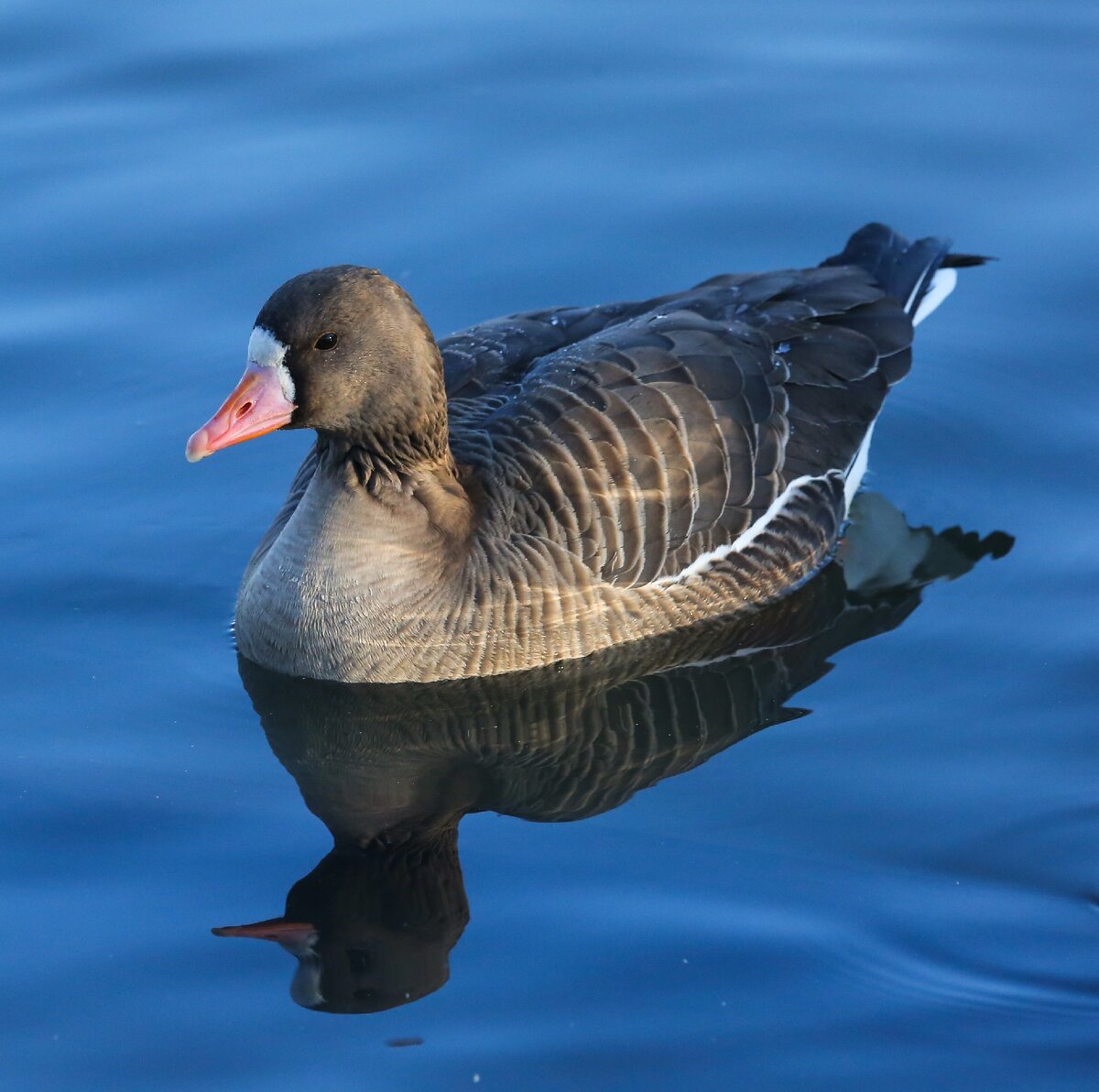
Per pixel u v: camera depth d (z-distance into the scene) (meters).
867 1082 10.80
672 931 12.05
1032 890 12.40
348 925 12.20
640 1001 11.44
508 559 14.69
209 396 18.28
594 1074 10.87
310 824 13.34
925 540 16.80
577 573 14.85
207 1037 11.19
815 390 16.47
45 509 17.00
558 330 16.33
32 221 19.98
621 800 13.60
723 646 15.70
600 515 14.88
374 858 12.96
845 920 12.12
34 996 11.52
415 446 14.45
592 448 14.88
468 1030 11.23
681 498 15.24
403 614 14.70
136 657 15.35
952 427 18.20
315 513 14.79
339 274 14.10
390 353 14.09
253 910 12.38
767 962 11.76
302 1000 11.49
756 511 15.79
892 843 12.90
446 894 12.52
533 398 15.11
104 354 18.67
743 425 15.66
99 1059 11.02
